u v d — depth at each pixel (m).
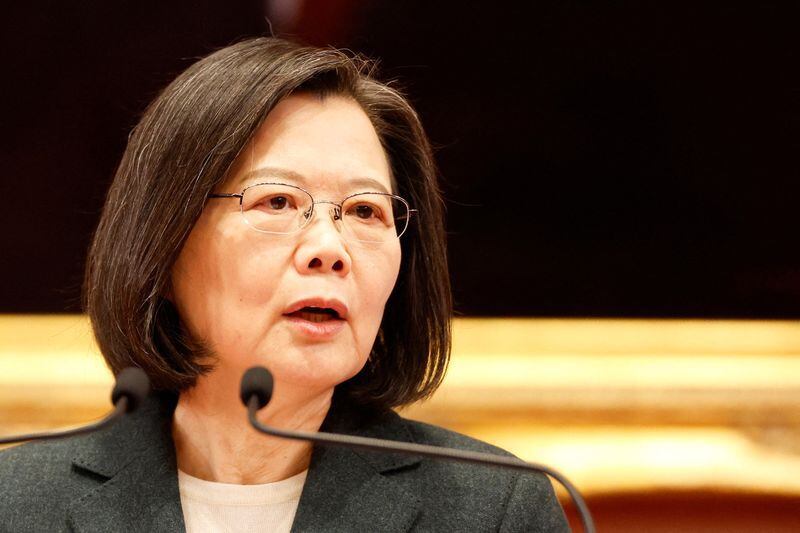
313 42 8.96
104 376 9.27
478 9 9.22
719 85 9.31
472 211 9.29
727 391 9.38
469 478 4.14
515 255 9.34
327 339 3.73
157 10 9.00
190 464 4.09
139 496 3.92
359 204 3.87
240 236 3.74
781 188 9.30
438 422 9.34
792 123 9.28
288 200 3.79
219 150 3.74
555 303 9.39
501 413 9.36
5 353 9.16
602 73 9.31
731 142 9.33
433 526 3.97
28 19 9.03
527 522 4.05
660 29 9.30
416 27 9.16
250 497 3.94
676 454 9.16
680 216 9.37
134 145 4.04
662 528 8.34
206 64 3.97
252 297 3.72
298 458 4.05
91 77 9.05
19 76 9.06
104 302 3.97
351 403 4.33
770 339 9.38
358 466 4.05
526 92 9.27
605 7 9.30
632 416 9.38
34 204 9.11
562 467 8.91
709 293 9.39
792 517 8.32
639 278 9.40
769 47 9.27
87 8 9.01
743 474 8.83
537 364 9.39
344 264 3.73
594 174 9.34
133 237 3.85
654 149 9.34
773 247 9.34
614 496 8.50
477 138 9.27
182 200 3.76
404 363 4.38
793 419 9.31
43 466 4.12
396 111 4.29
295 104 3.88
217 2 8.95
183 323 3.97
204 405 4.00
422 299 4.37
